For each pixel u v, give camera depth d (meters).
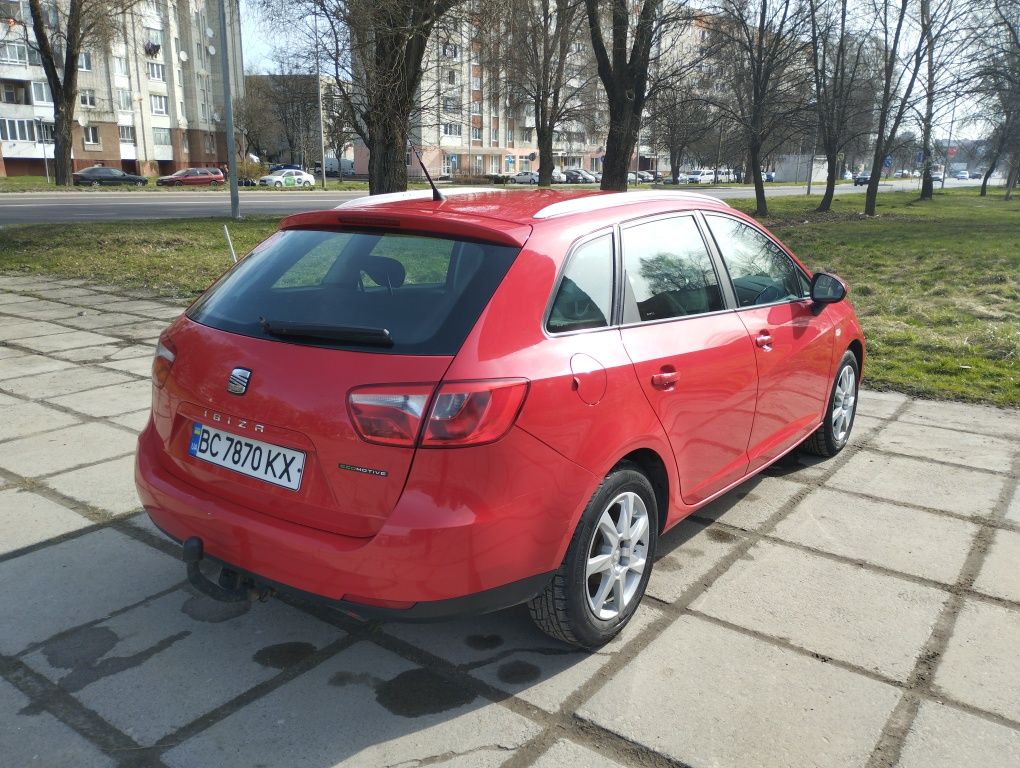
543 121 49.81
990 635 3.16
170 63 73.62
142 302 10.28
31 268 13.02
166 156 74.94
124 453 4.95
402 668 2.92
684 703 2.73
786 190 64.06
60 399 6.01
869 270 14.05
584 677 2.87
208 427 2.78
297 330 2.59
